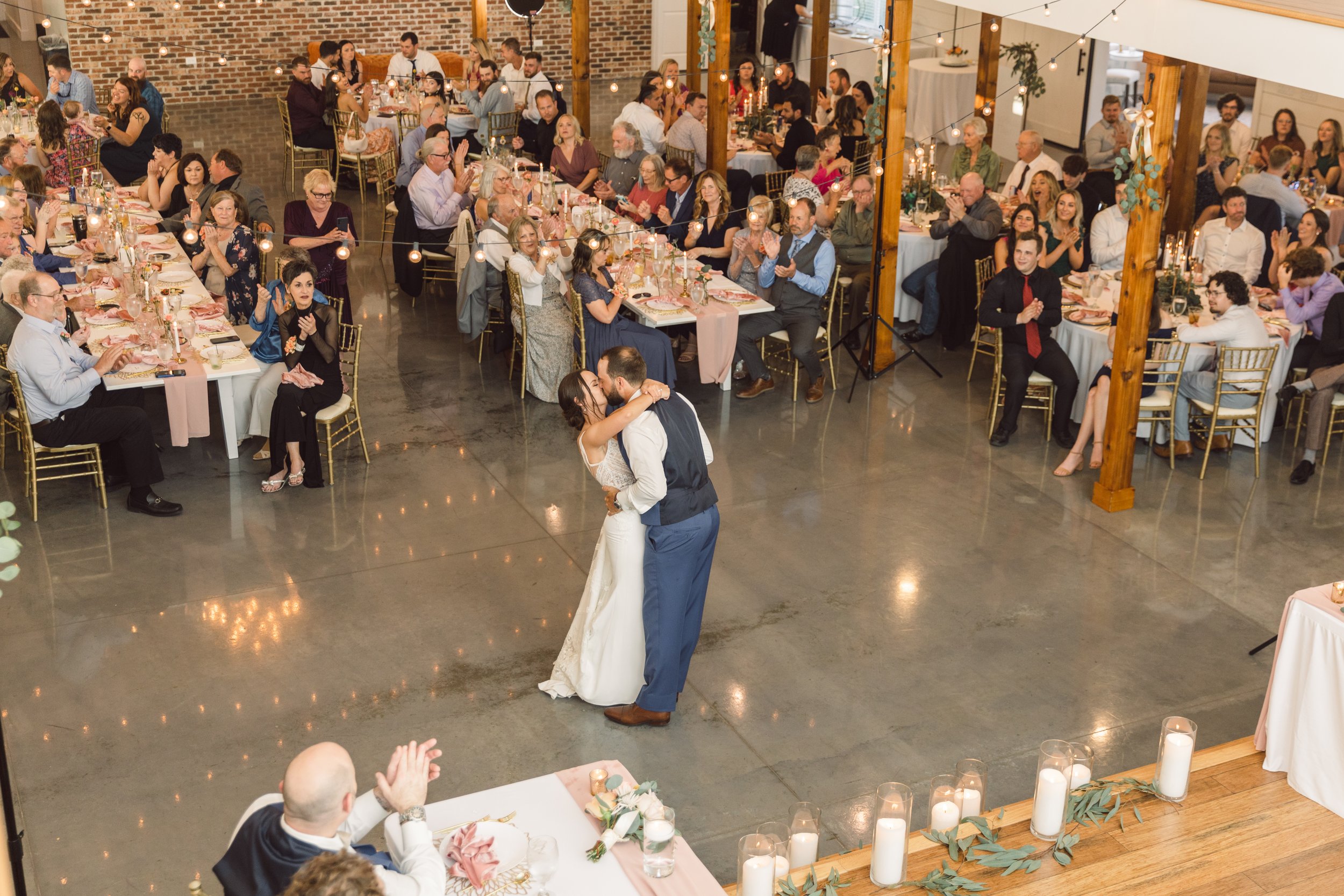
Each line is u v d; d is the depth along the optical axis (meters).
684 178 9.59
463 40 17.56
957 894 3.92
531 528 6.84
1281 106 12.47
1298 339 8.07
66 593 6.09
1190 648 5.88
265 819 2.87
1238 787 4.60
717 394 8.62
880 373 9.03
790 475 7.50
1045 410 8.10
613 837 3.48
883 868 3.91
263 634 5.82
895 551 6.68
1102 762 5.08
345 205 8.98
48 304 6.38
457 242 9.32
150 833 4.59
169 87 16.55
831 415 8.34
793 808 3.93
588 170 11.26
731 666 5.68
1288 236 9.11
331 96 14.06
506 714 5.32
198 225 8.58
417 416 8.18
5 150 9.01
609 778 3.69
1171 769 4.41
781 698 5.46
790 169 11.59
